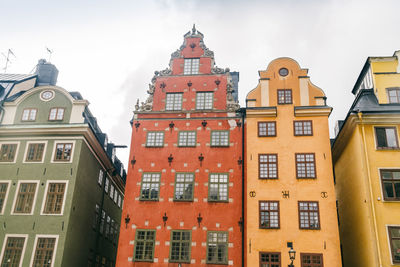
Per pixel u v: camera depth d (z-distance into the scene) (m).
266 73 25.25
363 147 22.02
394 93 23.77
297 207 21.73
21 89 28.94
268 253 20.95
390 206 20.67
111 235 32.59
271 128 23.81
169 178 23.98
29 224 23.06
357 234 22.59
